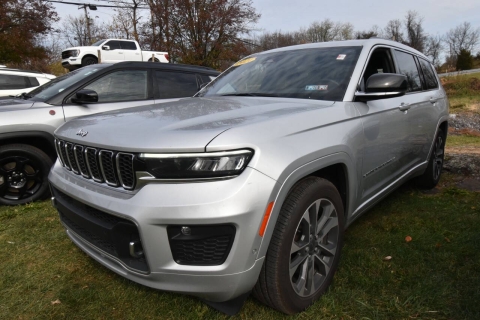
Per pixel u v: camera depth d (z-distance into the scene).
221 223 1.66
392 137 2.90
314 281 2.19
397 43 3.55
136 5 24.05
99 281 2.47
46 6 19.69
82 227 2.10
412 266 2.54
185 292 1.80
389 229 3.15
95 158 1.98
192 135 1.74
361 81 2.70
